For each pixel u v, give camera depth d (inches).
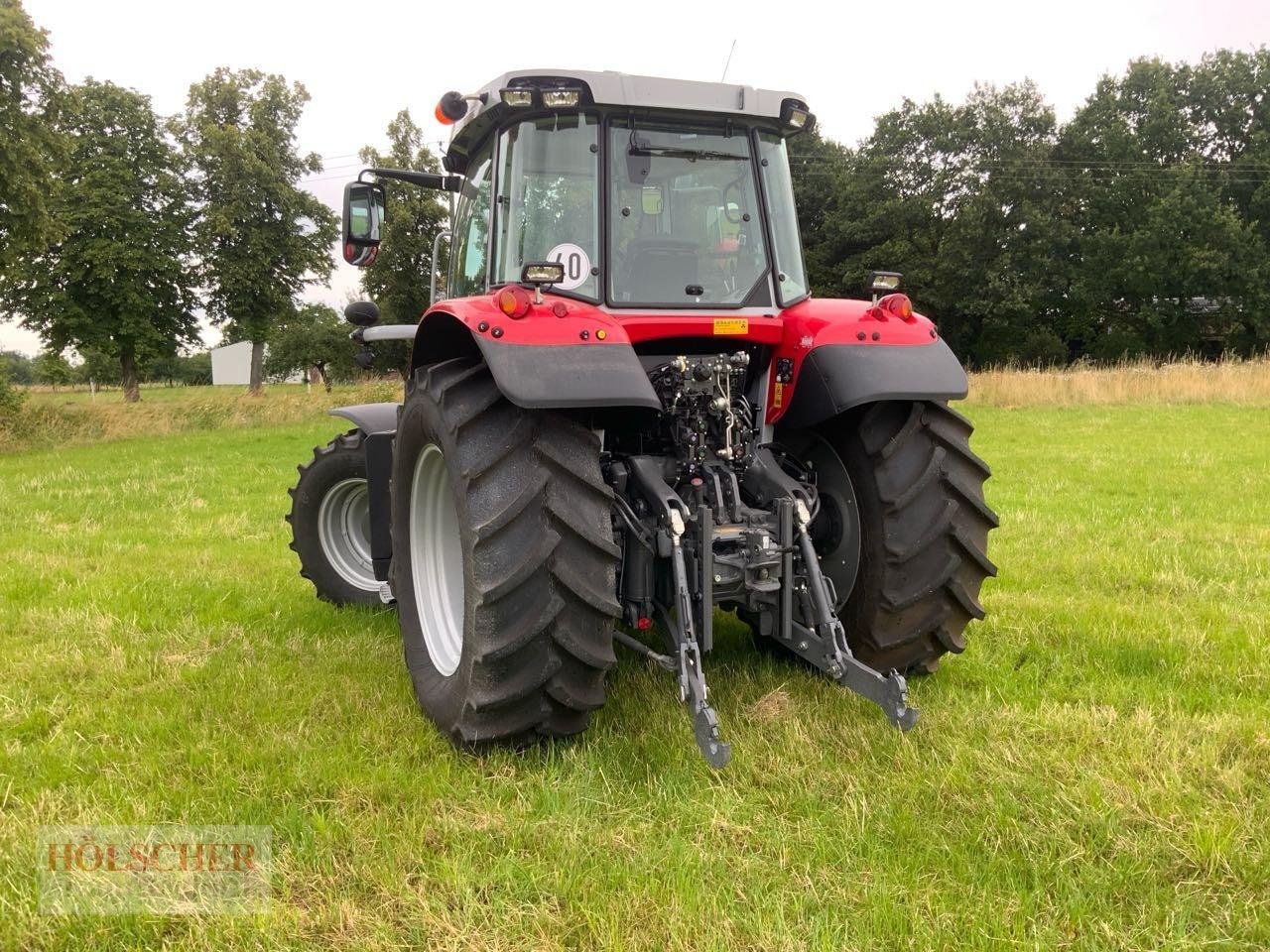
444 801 103.7
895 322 130.8
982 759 110.7
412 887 88.0
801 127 136.5
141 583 209.9
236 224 1255.5
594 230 125.5
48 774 111.9
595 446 112.4
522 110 126.1
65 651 159.8
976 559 129.3
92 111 1170.0
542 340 105.6
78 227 1148.5
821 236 1882.4
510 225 127.6
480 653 104.7
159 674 148.0
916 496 126.6
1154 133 1718.8
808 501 124.0
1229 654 149.1
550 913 83.3
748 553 117.8
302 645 164.4
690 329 125.1
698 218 131.9
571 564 106.6
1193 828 93.6
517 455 108.7
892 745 115.0
